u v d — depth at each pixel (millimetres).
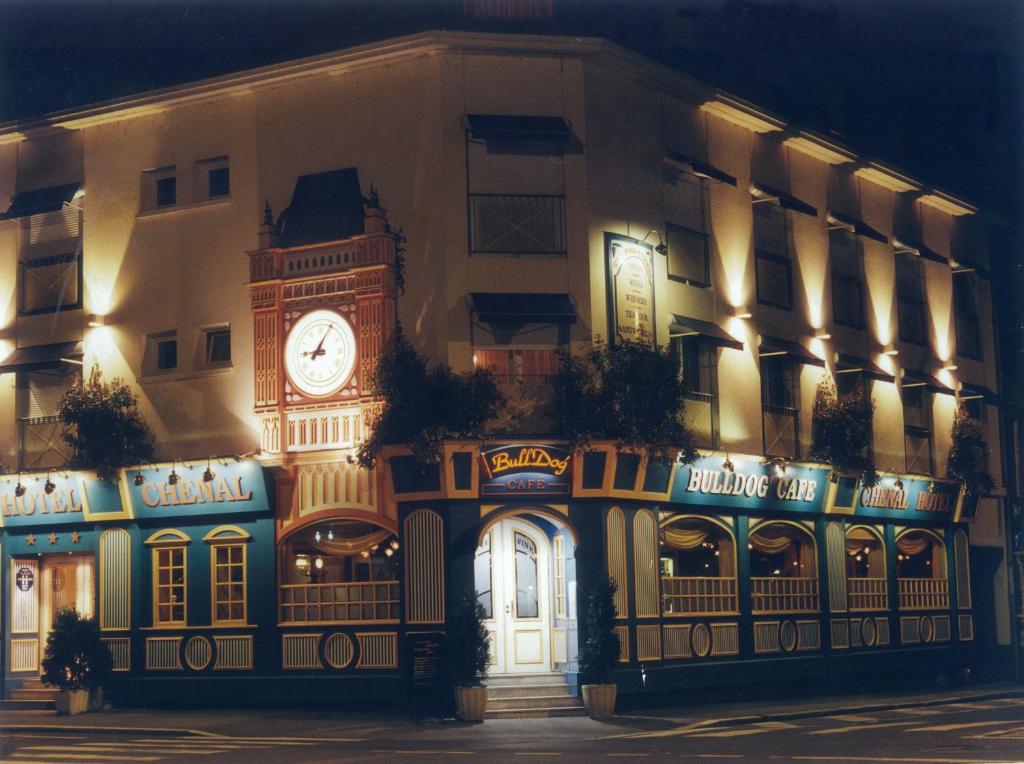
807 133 33062
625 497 26953
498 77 27062
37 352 29984
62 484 29359
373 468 25703
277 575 27375
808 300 33188
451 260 26266
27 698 29578
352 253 26531
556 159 27094
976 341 40219
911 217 37906
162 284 29156
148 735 23547
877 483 34062
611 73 28094
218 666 27734
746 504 30422
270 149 28266
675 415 26641
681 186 29938
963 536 37969
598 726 23922
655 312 28125
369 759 18562
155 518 28625
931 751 18516
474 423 25250
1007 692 33219
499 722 24609
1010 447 40812
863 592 34156
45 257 30625
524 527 27547
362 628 26562
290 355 26891
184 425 28484
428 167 26656
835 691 32625
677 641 28250
